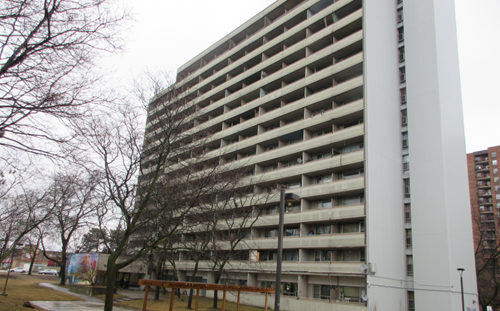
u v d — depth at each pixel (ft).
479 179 324.39
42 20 33.65
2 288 103.55
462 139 125.49
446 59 126.11
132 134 64.03
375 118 111.24
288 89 137.80
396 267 104.32
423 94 118.42
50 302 86.74
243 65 168.96
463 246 110.42
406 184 116.57
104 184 65.72
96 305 89.61
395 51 129.39
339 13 130.93
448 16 134.51
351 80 115.55
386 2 130.52
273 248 122.42
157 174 65.41
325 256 111.55
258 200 115.96
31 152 35.37
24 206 106.83
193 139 101.30
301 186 121.08
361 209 101.14
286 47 151.94
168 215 76.79
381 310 94.07
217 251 105.29
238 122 169.17
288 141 141.38
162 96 77.92
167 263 156.76
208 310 93.66
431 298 100.78
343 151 119.96
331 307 96.84
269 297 115.03
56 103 34.30
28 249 214.07
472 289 110.93
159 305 97.09
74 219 146.20
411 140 117.50
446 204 105.29
